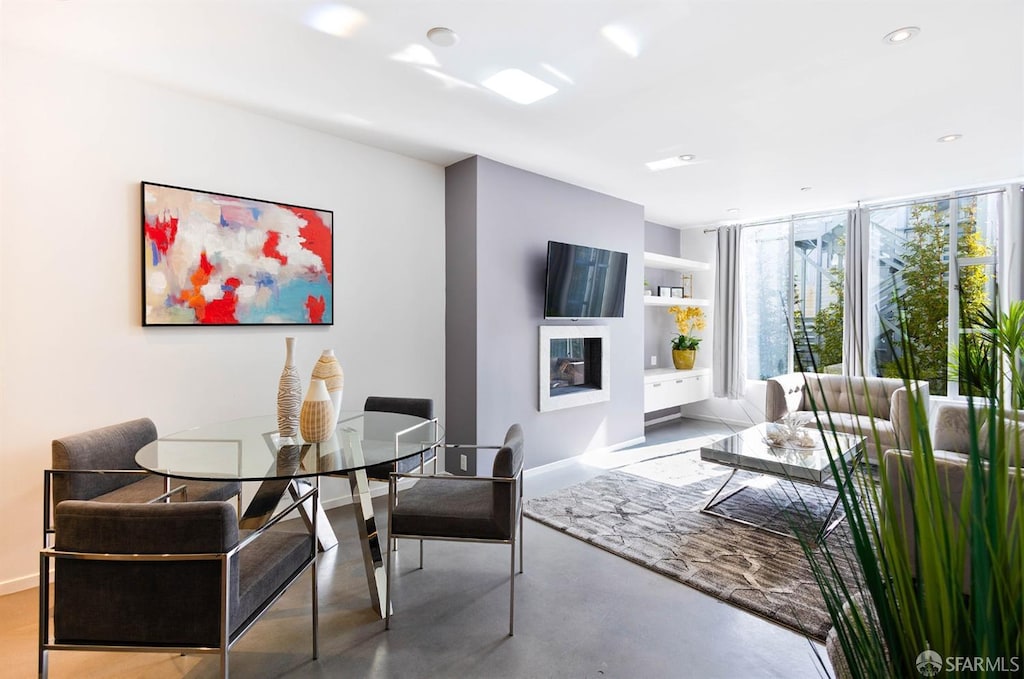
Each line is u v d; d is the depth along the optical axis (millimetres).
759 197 5023
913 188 4645
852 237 5191
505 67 2506
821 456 3102
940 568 639
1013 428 630
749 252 6188
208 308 2877
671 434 5742
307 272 3270
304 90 2764
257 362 3098
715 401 6527
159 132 2730
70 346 2492
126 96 2629
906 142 3498
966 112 3023
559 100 2865
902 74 2559
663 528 3090
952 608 628
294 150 3227
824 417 4426
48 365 2438
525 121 3162
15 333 2359
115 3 2008
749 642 2014
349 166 3490
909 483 688
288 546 1821
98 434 2252
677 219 6141
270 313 3113
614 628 2105
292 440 2279
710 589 2375
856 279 5156
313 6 2029
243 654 1935
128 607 1427
